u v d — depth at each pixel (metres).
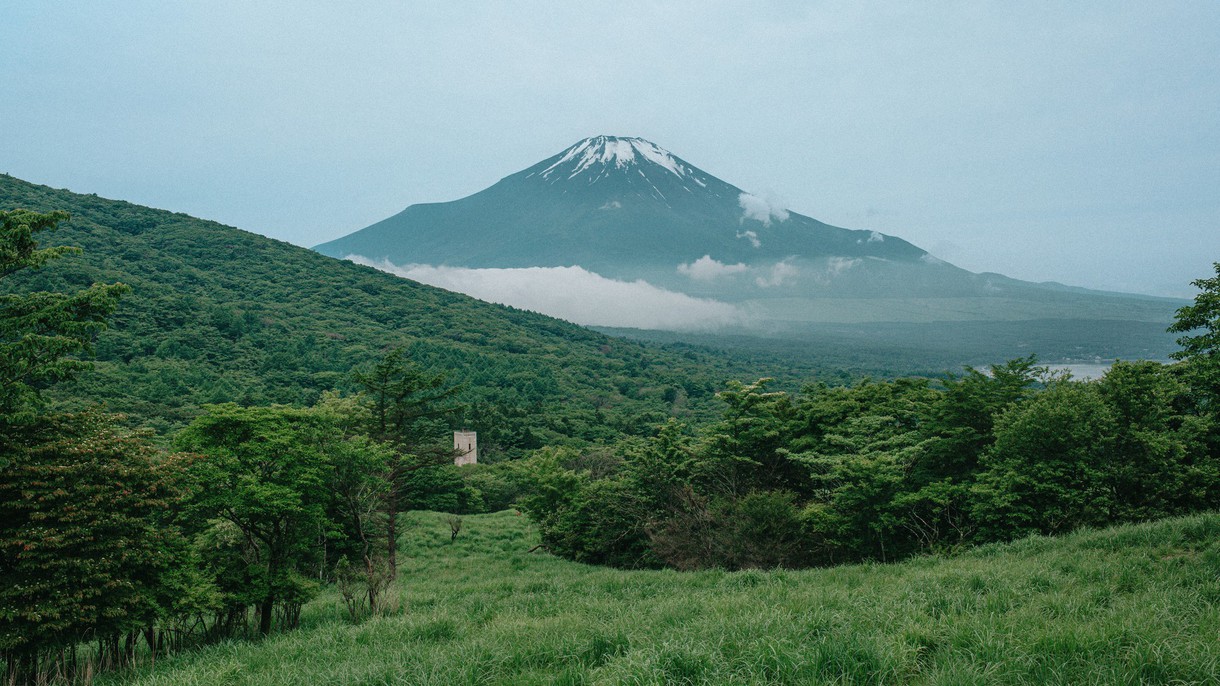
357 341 198.25
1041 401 21.30
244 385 120.44
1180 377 24.11
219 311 166.62
